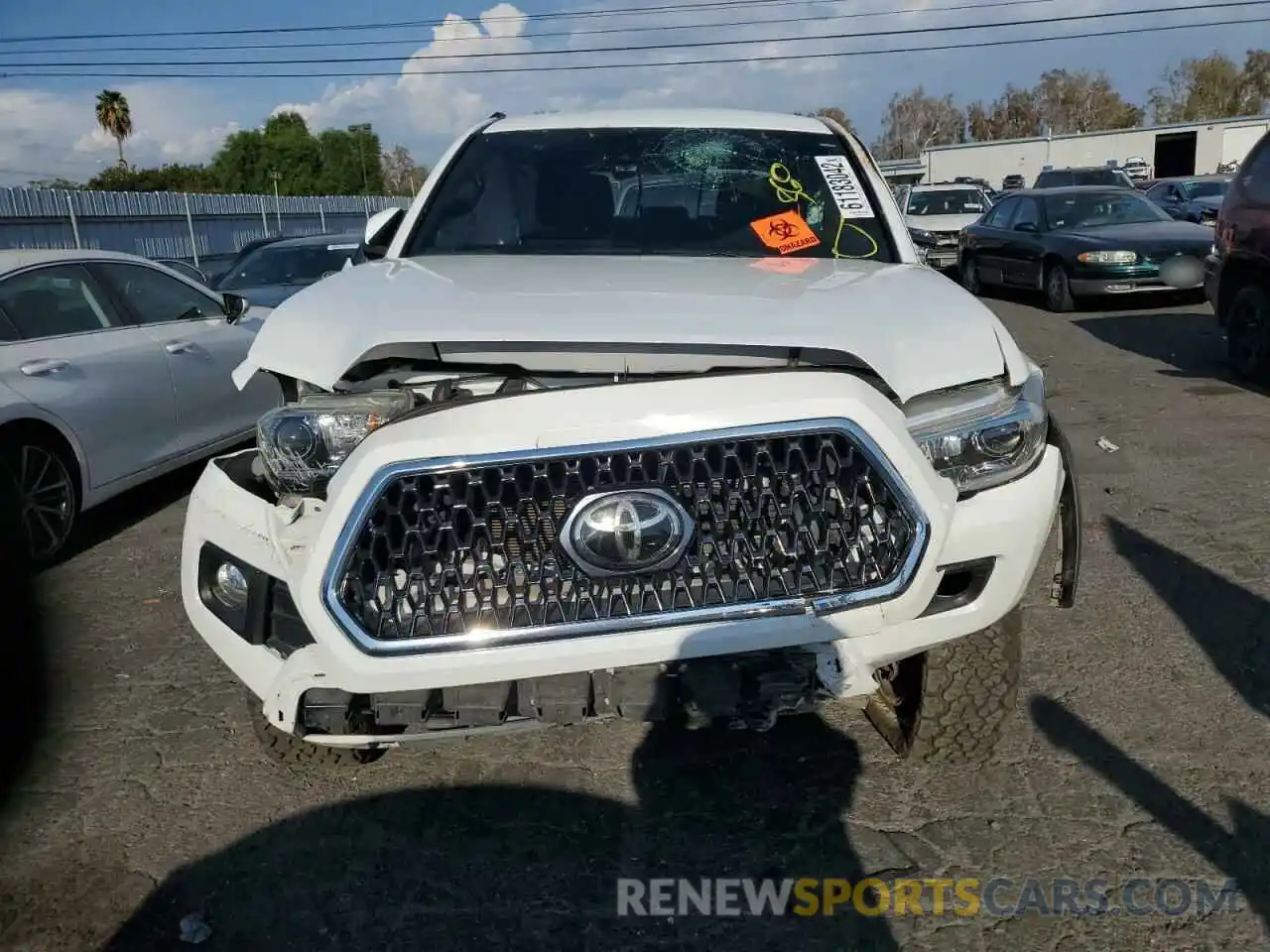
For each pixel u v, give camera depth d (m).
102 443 5.49
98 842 2.94
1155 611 4.20
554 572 2.28
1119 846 2.78
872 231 3.79
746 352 2.54
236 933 2.58
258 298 8.88
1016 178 37.59
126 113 56.69
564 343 2.48
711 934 2.53
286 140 59.75
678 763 3.26
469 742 3.41
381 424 2.44
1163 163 44.06
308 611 2.30
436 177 4.11
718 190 3.96
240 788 3.19
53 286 5.56
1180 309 12.70
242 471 2.83
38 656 4.16
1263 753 3.19
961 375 2.48
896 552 2.33
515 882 2.74
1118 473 6.04
